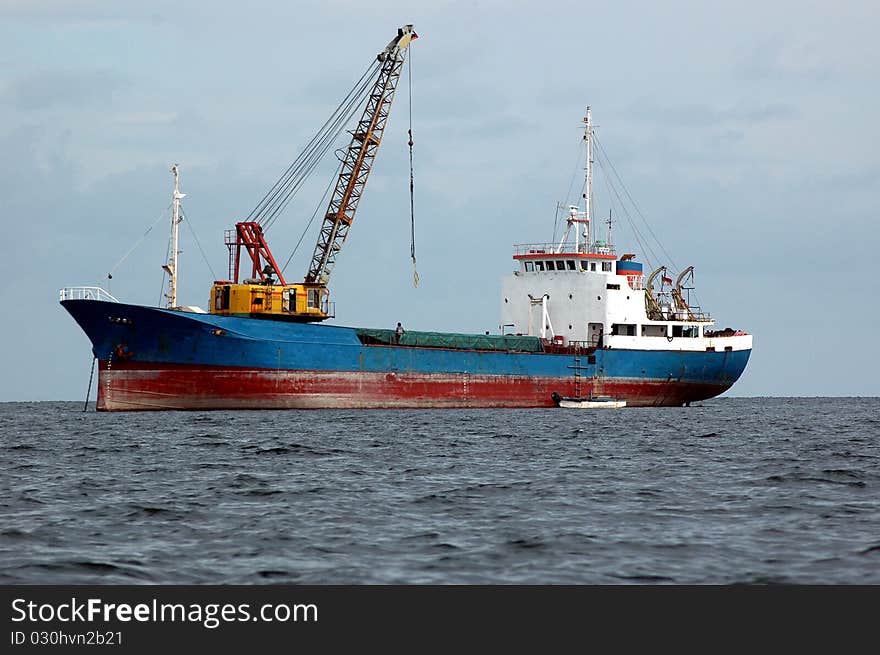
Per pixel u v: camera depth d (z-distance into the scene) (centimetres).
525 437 19588
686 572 7581
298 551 8231
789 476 12900
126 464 14600
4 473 13612
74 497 11119
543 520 9562
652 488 11850
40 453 16400
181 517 9725
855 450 17500
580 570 7650
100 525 9312
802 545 8388
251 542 8550
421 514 9919
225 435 19338
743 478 12838
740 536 8769
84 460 15250
